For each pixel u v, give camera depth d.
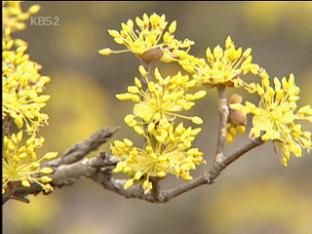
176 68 6.86
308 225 7.24
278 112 1.93
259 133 1.90
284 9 7.55
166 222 7.42
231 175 7.41
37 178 2.08
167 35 2.03
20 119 1.97
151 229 7.42
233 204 7.34
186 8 7.62
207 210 7.36
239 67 2.07
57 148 7.15
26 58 2.08
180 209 7.39
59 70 7.54
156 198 2.04
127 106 7.61
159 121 1.94
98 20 7.67
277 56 7.77
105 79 7.79
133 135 6.85
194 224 7.38
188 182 2.05
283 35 7.70
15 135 2.18
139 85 1.95
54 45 7.53
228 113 2.04
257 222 7.30
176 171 1.90
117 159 2.15
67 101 7.37
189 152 1.92
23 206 6.79
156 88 1.95
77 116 7.32
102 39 7.75
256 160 7.43
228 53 2.03
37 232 6.86
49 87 7.40
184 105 1.94
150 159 1.95
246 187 7.38
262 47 7.75
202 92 1.95
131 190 2.11
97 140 2.28
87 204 7.49
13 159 1.98
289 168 7.34
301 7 7.54
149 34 2.03
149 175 1.95
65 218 7.32
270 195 7.34
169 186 6.83
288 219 7.25
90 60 7.70
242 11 7.58
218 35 7.60
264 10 7.54
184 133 1.92
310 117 1.97
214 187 7.41
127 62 7.86
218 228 7.33
